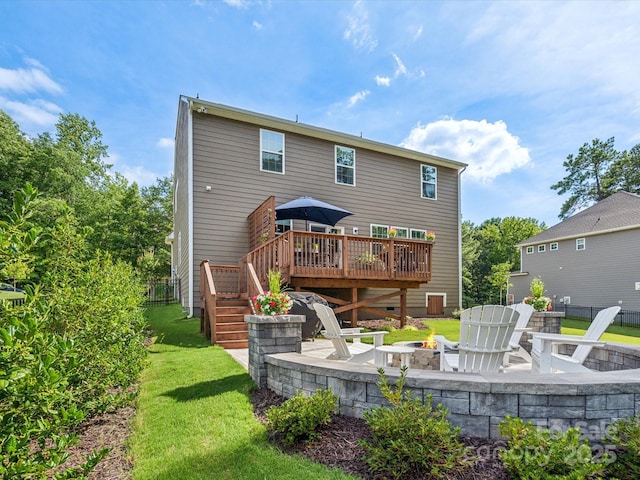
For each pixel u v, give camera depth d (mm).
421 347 5809
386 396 2469
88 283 3320
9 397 1661
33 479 1699
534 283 6535
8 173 17156
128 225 23547
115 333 3395
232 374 4258
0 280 1920
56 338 2004
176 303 14070
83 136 26547
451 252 14477
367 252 9758
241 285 8688
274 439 2678
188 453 2508
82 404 2961
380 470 2209
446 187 14594
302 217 10422
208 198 9977
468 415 2551
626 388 2486
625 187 27750
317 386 3154
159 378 4199
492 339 3623
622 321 16625
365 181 12680
